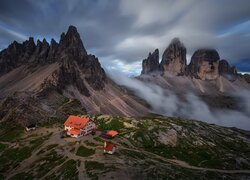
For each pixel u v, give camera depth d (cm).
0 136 18575
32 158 13912
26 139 17000
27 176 12038
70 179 10631
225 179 13762
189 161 16425
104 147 13462
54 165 12344
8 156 14838
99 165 11500
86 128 16775
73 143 14900
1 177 12544
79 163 11938
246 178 14938
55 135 16825
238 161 17800
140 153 14738
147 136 19112
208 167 15888
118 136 17925
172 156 16662
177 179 11406
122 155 13225
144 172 11288
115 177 10425
